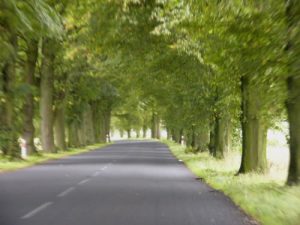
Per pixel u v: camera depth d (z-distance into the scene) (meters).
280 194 15.80
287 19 11.94
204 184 22.52
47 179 24.56
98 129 98.44
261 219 12.32
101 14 29.20
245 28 13.34
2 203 15.88
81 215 13.44
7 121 37.84
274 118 27.08
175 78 39.69
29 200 16.62
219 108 35.41
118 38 31.16
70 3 31.67
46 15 16.89
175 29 27.20
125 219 12.78
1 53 19.20
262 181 20.95
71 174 27.72
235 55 14.45
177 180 24.45
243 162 25.77
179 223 12.23
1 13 16.02
